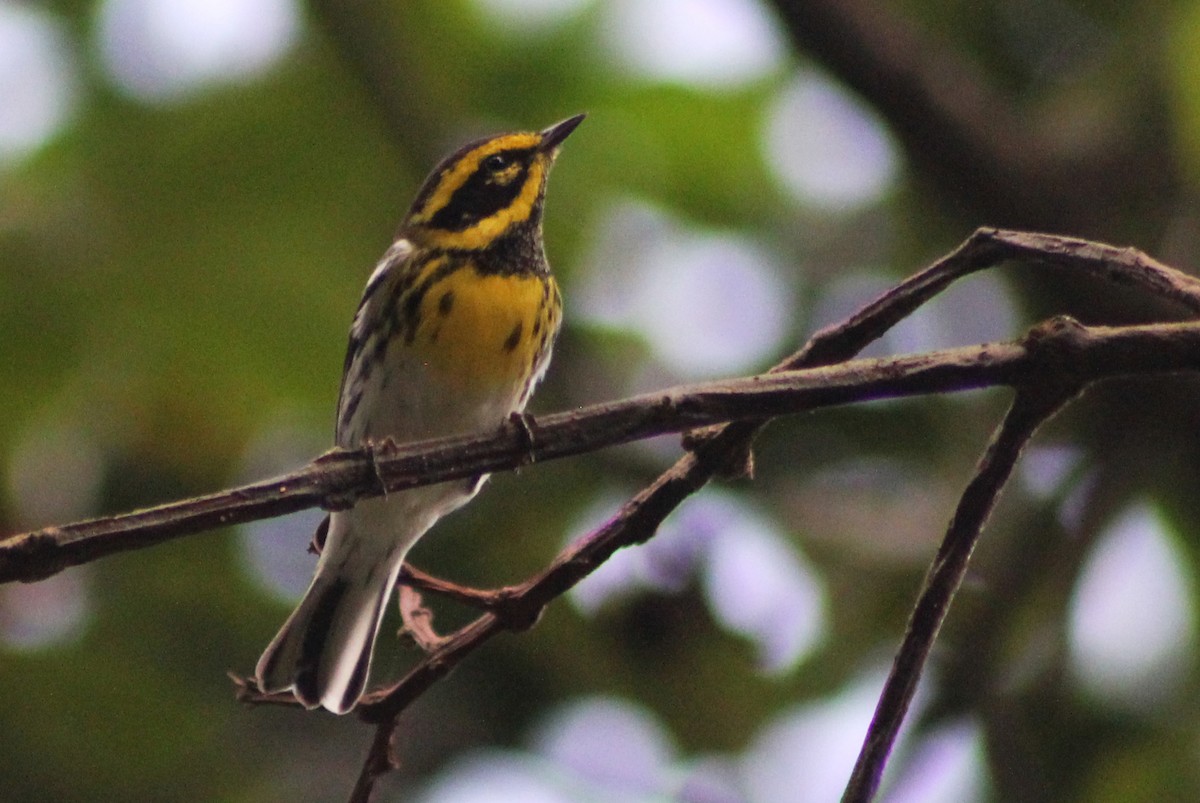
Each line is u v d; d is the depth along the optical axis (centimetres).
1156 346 493
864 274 1238
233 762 1170
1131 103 1123
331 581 865
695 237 1259
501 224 933
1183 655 1077
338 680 837
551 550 1155
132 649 1168
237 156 1264
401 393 913
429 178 962
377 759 605
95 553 471
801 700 1107
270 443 1221
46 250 1225
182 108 1259
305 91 1270
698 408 509
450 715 1145
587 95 1259
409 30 1260
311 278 1234
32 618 1167
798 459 1170
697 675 1096
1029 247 542
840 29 980
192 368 1216
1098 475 1050
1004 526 1123
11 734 1148
